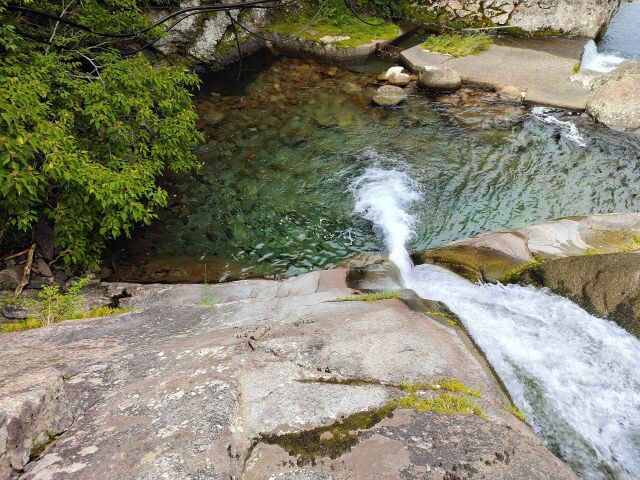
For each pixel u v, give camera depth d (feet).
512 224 26.09
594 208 27.02
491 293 19.04
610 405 12.75
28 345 11.48
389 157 31.99
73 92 20.57
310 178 30.12
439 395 9.32
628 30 53.78
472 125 35.09
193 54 43.60
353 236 25.70
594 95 35.76
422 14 54.54
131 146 22.85
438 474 7.20
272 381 9.50
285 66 46.11
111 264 23.44
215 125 35.60
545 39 48.96
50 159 16.84
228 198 28.40
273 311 15.64
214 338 11.80
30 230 21.61
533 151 32.07
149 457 7.18
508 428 8.48
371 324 12.45
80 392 8.95
